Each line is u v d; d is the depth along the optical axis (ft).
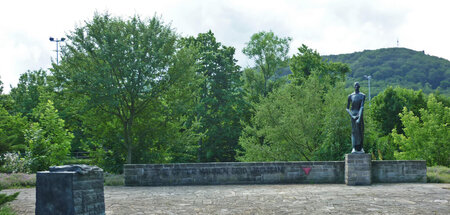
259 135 105.09
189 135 94.22
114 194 44.52
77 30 83.61
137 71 83.61
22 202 37.17
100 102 80.33
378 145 93.35
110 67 82.07
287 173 54.65
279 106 107.96
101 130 89.25
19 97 160.35
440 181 54.44
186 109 89.81
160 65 84.99
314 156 92.12
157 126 89.71
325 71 150.51
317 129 99.14
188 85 92.02
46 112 88.33
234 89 146.10
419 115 162.40
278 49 149.18
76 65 84.58
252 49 149.38
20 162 66.74
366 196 41.24
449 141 98.32
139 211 33.96
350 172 51.57
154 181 53.67
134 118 91.50
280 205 36.37
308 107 102.27
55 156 82.17
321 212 32.94
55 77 82.53
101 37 84.07
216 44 151.02
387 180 54.34
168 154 94.02
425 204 36.24
